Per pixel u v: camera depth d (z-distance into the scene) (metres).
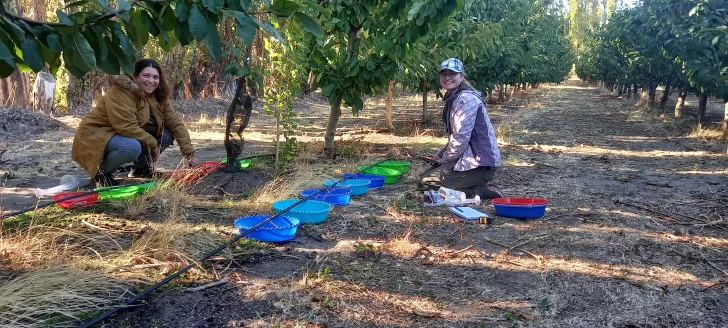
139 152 4.66
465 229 3.99
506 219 4.29
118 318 2.46
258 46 11.83
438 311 2.62
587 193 5.32
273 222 3.83
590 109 18.83
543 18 21.52
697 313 2.67
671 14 9.65
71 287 2.65
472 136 4.84
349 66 6.32
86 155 4.58
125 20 2.26
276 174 5.54
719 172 6.75
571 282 3.03
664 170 6.89
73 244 3.31
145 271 2.97
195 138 9.12
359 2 6.14
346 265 3.18
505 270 3.20
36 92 11.43
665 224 4.26
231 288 2.82
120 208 4.20
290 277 2.98
